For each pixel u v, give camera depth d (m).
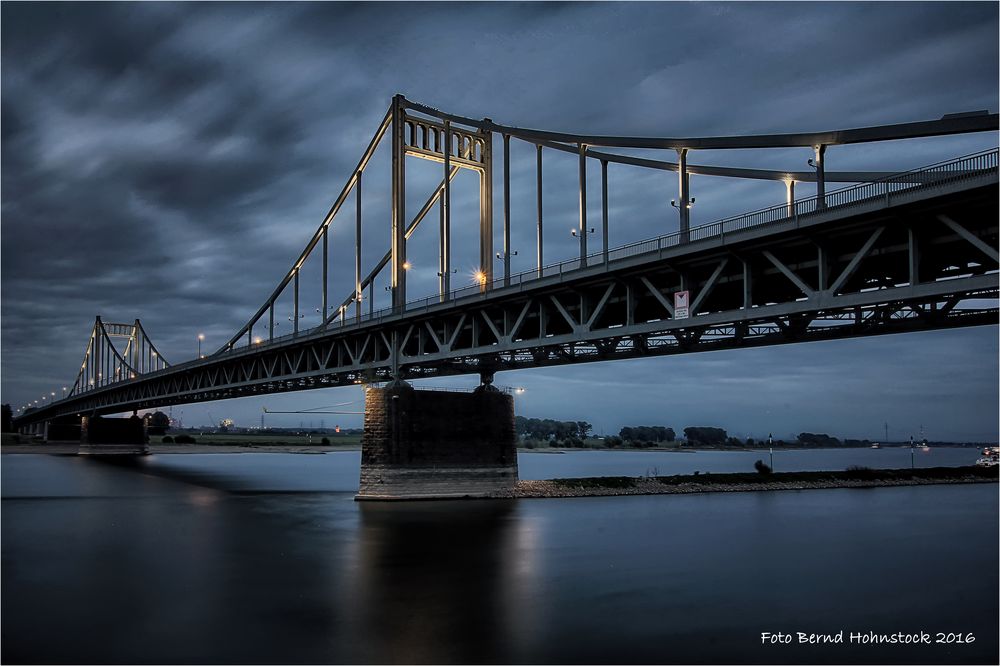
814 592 30.05
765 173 46.00
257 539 42.06
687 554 37.91
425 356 56.34
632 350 46.16
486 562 35.66
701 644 23.53
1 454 152.25
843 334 37.28
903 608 27.81
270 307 90.69
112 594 29.48
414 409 59.56
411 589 30.33
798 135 34.62
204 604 28.03
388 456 58.91
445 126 67.94
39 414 199.50
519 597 29.08
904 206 29.16
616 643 23.61
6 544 40.62
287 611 27.08
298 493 72.25
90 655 22.41
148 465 124.50
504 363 57.91
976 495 72.31
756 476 80.56
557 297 46.47
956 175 27.56
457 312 53.34
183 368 99.19
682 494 71.69
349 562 35.62
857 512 57.03
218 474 103.56
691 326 37.12
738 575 33.09
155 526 47.53
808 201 32.56
